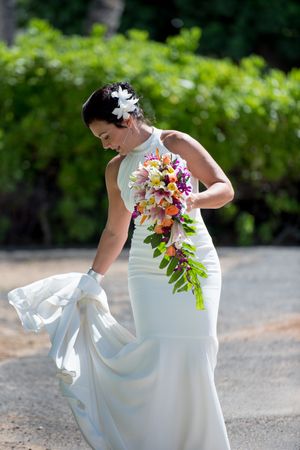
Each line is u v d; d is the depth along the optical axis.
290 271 17.67
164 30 36.75
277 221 22.94
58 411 9.26
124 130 7.47
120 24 36.16
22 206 21.66
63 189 21.52
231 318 13.68
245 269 18.09
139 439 7.35
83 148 21.27
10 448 8.06
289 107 22.27
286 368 10.70
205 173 7.42
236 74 22.47
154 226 7.12
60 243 21.73
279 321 13.36
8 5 28.67
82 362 7.61
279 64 37.22
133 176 7.08
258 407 9.17
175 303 7.31
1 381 10.42
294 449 7.92
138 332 7.48
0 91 21.48
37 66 21.38
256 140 21.89
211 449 7.25
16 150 21.34
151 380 7.29
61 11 35.97
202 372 7.28
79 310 7.75
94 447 7.38
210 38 35.16
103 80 21.06
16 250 20.73
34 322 7.62
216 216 22.52
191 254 7.18
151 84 21.02
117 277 16.92
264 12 35.06
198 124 21.31
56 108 21.25
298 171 22.67
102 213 21.92
